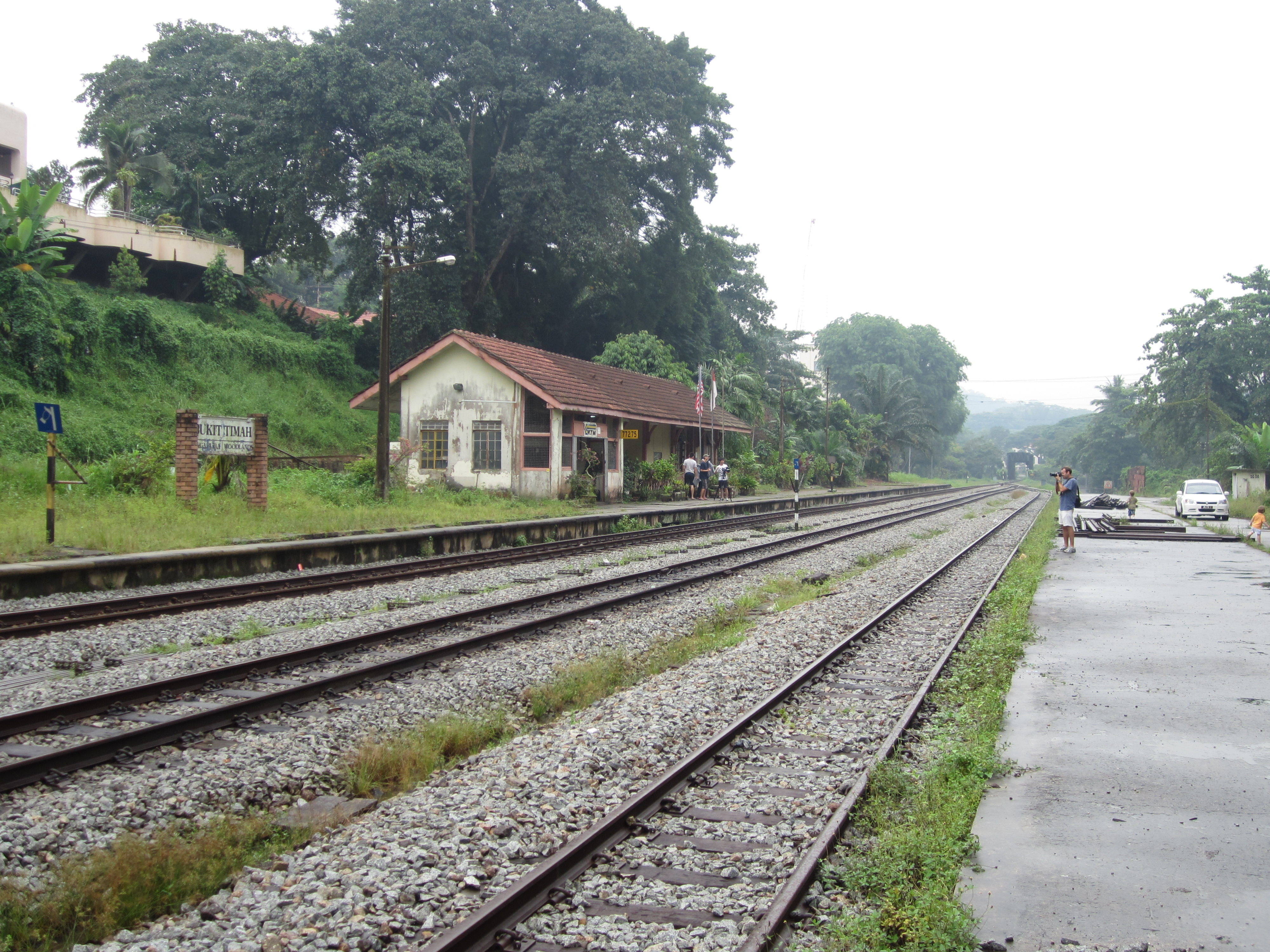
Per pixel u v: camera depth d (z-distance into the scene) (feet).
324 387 137.18
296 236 144.77
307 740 22.72
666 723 24.44
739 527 94.48
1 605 39.27
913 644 36.29
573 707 27.96
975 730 23.56
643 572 53.21
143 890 15.10
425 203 135.33
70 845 16.93
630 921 14.29
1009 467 414.21
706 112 164.25
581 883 15.60
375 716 25.09
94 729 23.24
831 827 17.04
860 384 265.34
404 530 64.69
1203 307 225.56
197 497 63.26
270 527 58.90
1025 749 22.08
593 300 170.30
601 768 21.04
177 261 131.13
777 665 31.94
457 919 14.08
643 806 18.66
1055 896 14.35
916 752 22.62
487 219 152.35
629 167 147.23
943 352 381.81
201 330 122.52
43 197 104.06
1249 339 216.54
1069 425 474.49
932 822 17.43
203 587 44.32
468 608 39.99
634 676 31.45
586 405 95.91
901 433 257.55
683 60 158.51
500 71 140.97
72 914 14.53
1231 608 44.39
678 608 43.14
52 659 30.58
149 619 37.81
